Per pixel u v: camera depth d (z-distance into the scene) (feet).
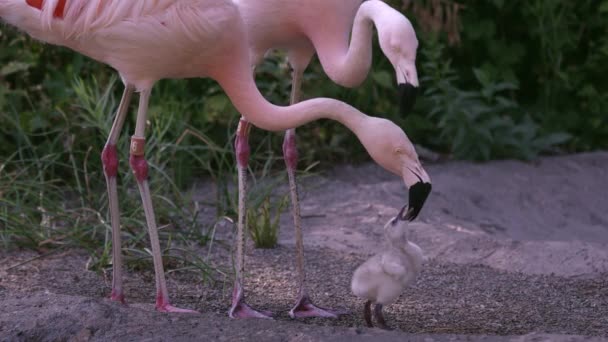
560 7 35.12
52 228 21.88
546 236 26.32
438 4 31.17
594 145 34.91
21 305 15.85
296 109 16.48
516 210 28.09
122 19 15.90
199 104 30.37
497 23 34.86
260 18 17.97
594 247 22.47
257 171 28.68
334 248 22.93
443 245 23.40
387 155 15.74
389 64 32.89
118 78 29.91
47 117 28.43
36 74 30.81
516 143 31.68
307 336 14.57
